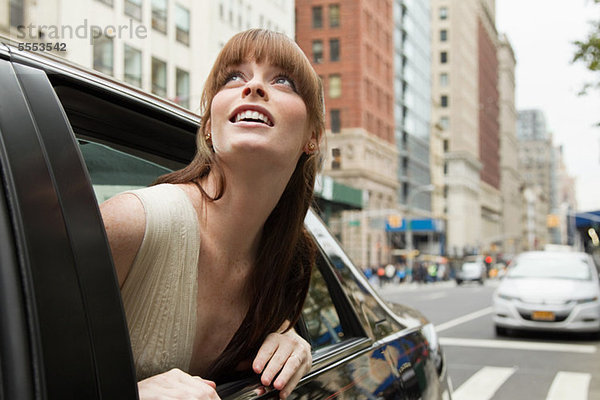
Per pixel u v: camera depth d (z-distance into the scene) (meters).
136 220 1.07
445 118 100.69
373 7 57.19
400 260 69.44
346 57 53.03
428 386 2.27
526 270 11.98
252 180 1.18
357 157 52.34
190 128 1.56
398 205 65.25
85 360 0.88
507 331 11.70
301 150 1.29
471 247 95.81
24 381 0.81
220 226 1.23
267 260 1.34
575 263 11.99
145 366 1.14
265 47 1.18
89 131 1.47
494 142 133.25
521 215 164.88
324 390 1.54
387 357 2.02
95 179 1.75
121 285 1.10
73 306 0.89
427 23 82.00
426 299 25.56
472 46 112.62
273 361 1.32
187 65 24.66
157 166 1.71
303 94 1.22
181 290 1.15
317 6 53.69
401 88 68.75
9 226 0.85
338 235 52.09
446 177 98.94
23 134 0.92
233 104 1.14
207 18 26.62
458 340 11.11
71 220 0.93
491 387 7.25
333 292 2.00
